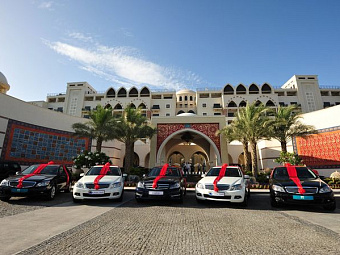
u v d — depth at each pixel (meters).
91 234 3.86
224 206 7.03
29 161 17.84
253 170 15.80
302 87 47.88
